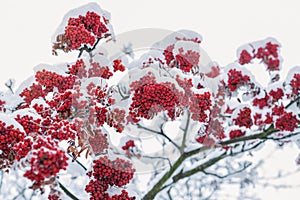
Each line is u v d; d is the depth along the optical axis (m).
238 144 1.44
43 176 1.12
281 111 1.35
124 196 1.25
